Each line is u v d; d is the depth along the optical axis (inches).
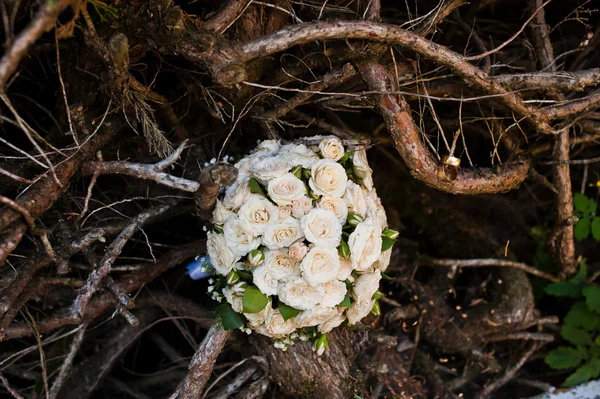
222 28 50.8
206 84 61.2
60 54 58.0
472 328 74.7
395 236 56.3
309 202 50.8
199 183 47.9
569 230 74.2
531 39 68.4
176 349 79.5
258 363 62.9
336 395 60.2
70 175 50.3
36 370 69.8
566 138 67.1
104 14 47.9
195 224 78.4
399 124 52.8
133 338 70.0
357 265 51.3
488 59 58.1
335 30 47.6
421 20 57.9
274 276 50.0
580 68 79.5
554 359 76.0
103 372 68.0
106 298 63.9
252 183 50.9
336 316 54.7
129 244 74.1
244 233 50.4
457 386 74.7
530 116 57.9
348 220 52.4
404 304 79.5
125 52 44.3
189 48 46.5
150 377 73.4
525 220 94.1
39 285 55.2
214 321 58.6
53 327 58.4
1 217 43.2
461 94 56.9
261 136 71.1
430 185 56.7
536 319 76.5
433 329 74.7
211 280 56.5
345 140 58.4
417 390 71.4
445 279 78.6
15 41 35.8
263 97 60.7
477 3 77.4
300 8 60.7
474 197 88.1
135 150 67.9
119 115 56.7
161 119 67.1
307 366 59.6
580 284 77.1
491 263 75.9
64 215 54.9
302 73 59.1
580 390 74.4
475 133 78.3
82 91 58.1
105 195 69.2
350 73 55.1
